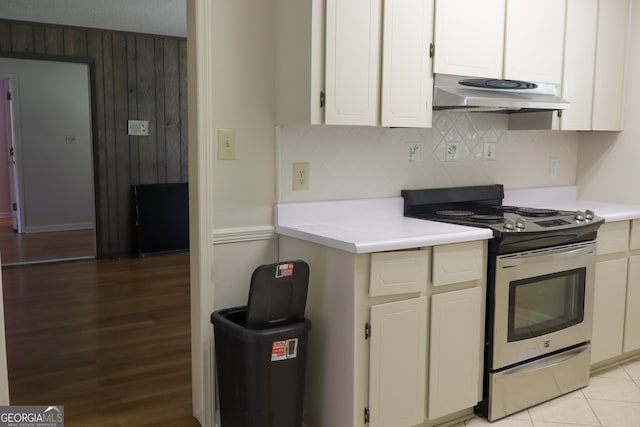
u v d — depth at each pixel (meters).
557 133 3.50
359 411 2.10
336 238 2.11
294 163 2.51
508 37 2.70
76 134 7.13
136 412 2.56
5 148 8.20
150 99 5.91
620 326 3.00
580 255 2.68
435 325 2.25
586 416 2.52
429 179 2.96
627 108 3.31
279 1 2.37
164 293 4.52
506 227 2.37
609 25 3.13
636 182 3.31
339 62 2.22
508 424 2.44
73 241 6.54
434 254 2.21
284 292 2.08
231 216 2.39
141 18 5.19
